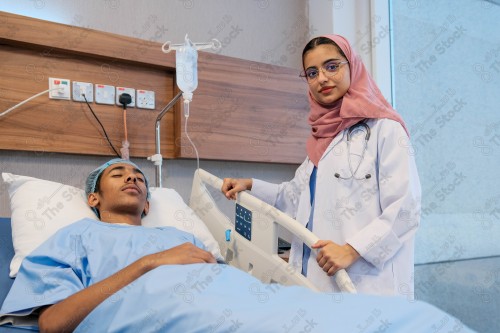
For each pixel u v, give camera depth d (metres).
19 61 1.66
